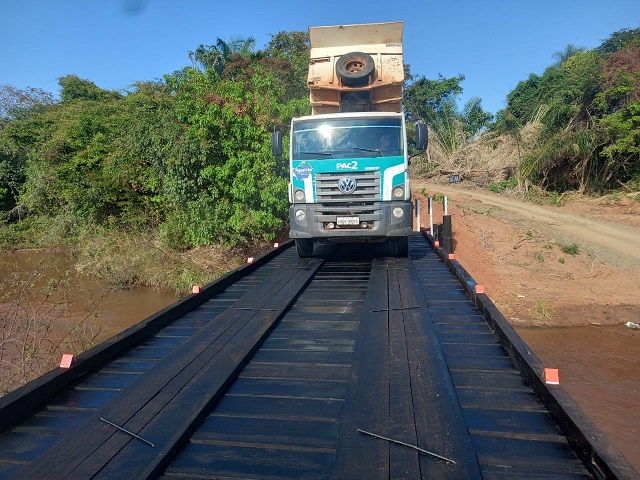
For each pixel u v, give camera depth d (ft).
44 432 9.75
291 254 30.86
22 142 77.36
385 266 24.56
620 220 60.39
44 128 78.43
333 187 24.90
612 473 6.77
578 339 34.37
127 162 51.96
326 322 16.38
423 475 7.56
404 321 15.26
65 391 11.53
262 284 20.97
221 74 69.51
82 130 62.85
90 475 7.93
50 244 55.83
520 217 60.39
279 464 8.41
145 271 43.78
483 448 8.57
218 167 43.06
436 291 19.83
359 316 16.93
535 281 45.29
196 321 16.81
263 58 71.46
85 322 32.42
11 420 9.99
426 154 93.76
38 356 23.98
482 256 49.62
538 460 8.17
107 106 70.74
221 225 44.01
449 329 15.02
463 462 7.86
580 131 71.46
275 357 13.37
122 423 9.47
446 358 12.70
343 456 8.16
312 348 13.98
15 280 33.50
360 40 31.58
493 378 11.43
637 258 47.50
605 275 44.96
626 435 21.88
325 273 24.53
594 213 64.34
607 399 25.48
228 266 45.50
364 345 13.41
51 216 63.87
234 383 11.75
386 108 31.48
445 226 38.52
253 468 8.31
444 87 114.01
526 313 39.06
